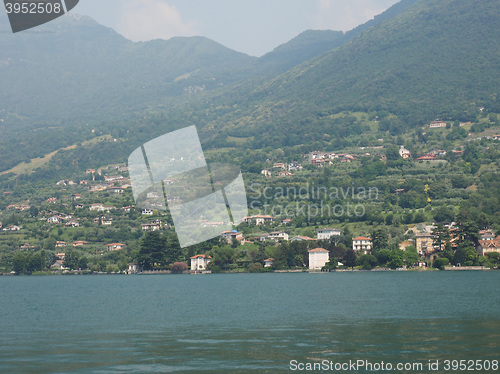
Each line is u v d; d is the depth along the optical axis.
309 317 77.12
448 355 50.22
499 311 80.88
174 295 121.06
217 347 54.88
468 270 190.75
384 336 60.00
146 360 49.31
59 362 48.97
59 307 98.44
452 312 80.38
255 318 77.00
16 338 61.94
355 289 125.00
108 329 68.38
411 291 117.12
